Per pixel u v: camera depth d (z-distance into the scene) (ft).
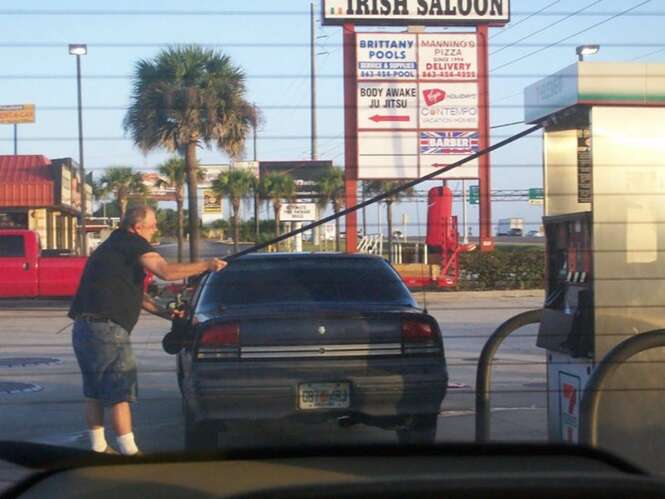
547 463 15.75
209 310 20.71
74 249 61.98
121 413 18.28
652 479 11.19
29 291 59.57
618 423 17.29
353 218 24.99
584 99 17.65
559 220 19.54
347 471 15.12
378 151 58.59
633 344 15.69
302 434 20.07
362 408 19.24
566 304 19.24
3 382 30.60
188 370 19.54
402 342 19.63
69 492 14.32
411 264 27.86
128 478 14.79
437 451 15.89
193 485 14.33
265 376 19.03
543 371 33.14
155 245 21.43
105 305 18.25
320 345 19.33
